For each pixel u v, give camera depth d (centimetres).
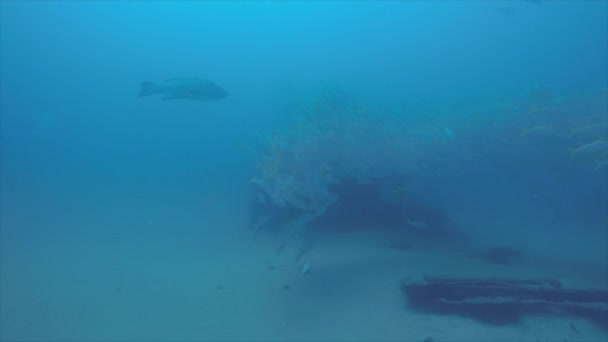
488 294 697
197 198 1755
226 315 748
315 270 900
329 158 1007
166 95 752
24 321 741
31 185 1977
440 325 657
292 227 945
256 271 940
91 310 784
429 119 1353
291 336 664
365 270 874
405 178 1094
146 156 3105
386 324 670
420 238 1073
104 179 2194
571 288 706
